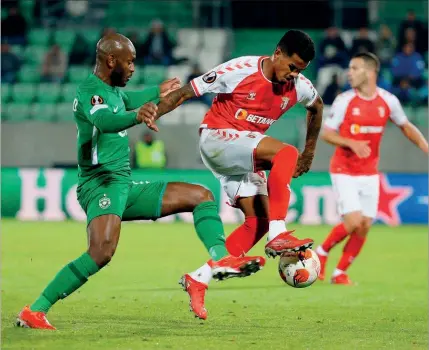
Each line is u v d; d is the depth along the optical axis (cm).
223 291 2447
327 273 2964
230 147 1741
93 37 6444
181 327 1789
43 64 6006
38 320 1722
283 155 1689
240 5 6750
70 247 3575
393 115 2750
